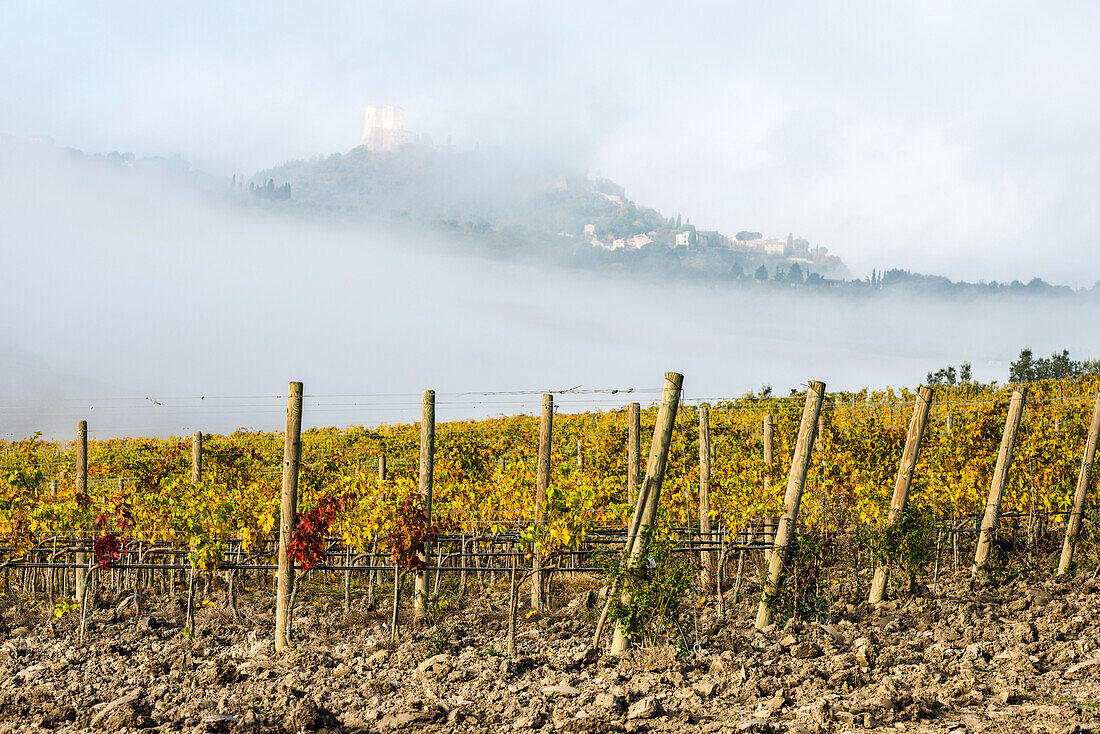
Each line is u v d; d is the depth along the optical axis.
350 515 14.54
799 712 9.06
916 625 13.21
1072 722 8.41
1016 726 8.52
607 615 12.11
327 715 9.07
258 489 17.86
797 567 13.34
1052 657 11.12
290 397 12.76
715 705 9.50
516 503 17.42
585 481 14.46
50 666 11.48
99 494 17.95
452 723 8.91
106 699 9.98
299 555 12.66
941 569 17.67
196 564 13.79
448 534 17.28
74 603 15.42
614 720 8.92
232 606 14.53
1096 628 12.38
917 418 14.84
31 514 15.56
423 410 14.71
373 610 14.85
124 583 17.23
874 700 9.31
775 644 11.74
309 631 13.59
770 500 16.72
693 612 13.89
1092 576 16.20
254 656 11.75
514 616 13.35
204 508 14.27
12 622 14.55
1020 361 56.59
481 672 10.79
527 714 9.17
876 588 14.85
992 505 16.73
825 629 12.73
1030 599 14.34
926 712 8.95
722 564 15.13
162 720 9.14
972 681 9.95
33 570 15.98
